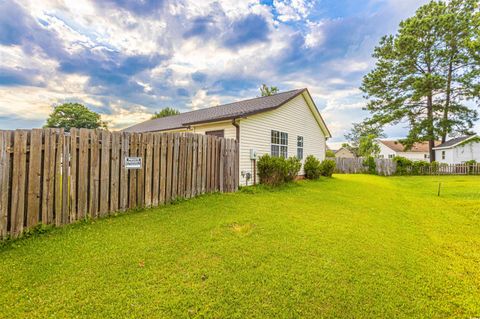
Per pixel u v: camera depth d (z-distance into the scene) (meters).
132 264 2.81
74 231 3.83
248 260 3.00
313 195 7.66
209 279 2.54
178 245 3.38
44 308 2.03
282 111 11.05
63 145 4.07
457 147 27.09
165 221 4.43
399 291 2.49
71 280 2.45
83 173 4.31
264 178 9.16
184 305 2.12
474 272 3.01
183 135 6.10
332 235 4.02
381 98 23.66
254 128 9.36
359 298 2.33
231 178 7.63
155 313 2.01
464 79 19.88
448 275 2.89
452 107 21.30
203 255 3.10
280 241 3.66
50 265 2.73
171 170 5.80
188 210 5.21
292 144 11.84
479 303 2.36
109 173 4.68
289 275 2.68
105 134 4.62
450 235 4.45
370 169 20.36
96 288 2.32
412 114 22.56
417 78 20.83
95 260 2.87
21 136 3.61
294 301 2.24
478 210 6.54
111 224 4.21
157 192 5.48
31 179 3.70
